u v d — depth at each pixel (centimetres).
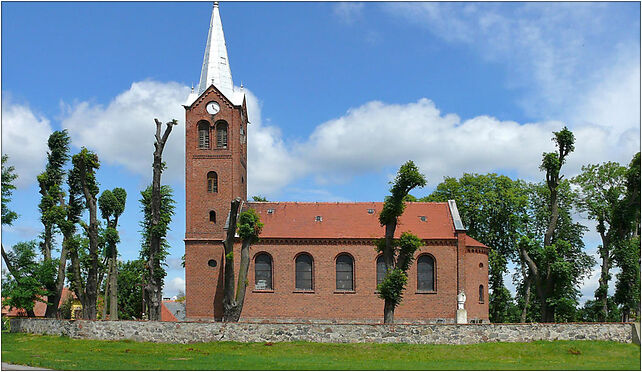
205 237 6988
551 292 5550
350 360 3953
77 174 6700
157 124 5762
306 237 6750
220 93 7244
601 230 7025
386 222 5209
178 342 4538
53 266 6138
